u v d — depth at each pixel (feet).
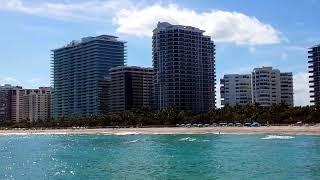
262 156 269.85
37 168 240.94
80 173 212.64
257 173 194.59
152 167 227.81
